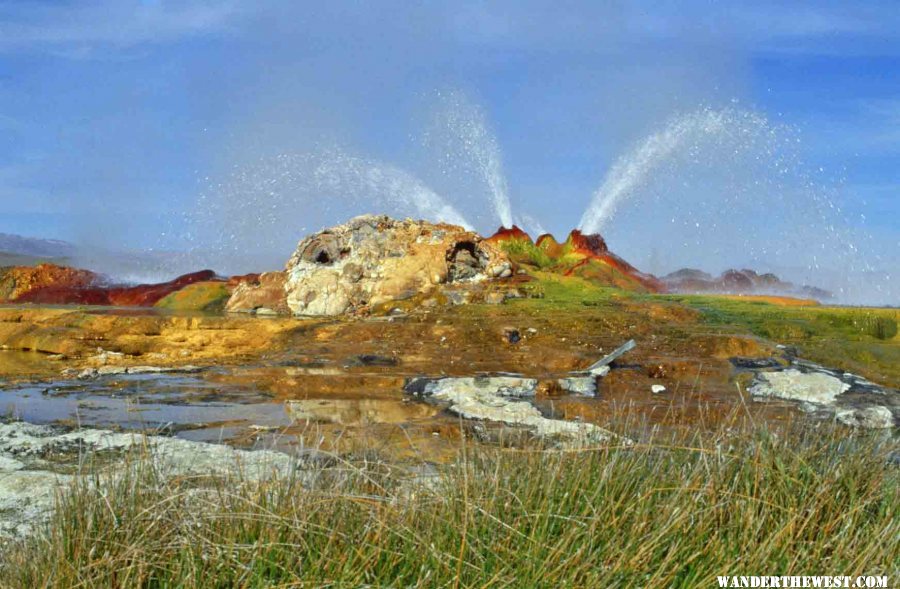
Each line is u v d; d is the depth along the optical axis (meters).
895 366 10.39
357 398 9.11
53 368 10.95
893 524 4.66
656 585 4.03
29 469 6.34
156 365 10.93
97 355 11.84
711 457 5.19
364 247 14.50
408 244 14.55
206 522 4.27
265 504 4.40
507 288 13.98
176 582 3.98
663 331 11.54
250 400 9.02
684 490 4.62
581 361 10.40
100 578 3.92
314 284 14.04
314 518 4.30
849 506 4.74
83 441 7.14
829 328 11.88
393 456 6.29
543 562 4.04
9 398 9.09
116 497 4.55
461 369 10.27
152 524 4.15
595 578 3.97
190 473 5.34
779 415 8.24
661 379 9.80
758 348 10.63
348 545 4.17
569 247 16.34
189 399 9.06
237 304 14.55
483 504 4.45
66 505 4.55
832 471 5.05
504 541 4.20
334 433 7.48
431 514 4.35
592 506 4.45
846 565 4.34
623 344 11.07
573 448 5.03
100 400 9.02
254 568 4.00
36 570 4.09
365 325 12.24
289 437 7.34
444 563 4.04
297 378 9.96
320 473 4.92
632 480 4.77
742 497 4.66
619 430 6.77
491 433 7.47
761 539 4.51
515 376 9.62
